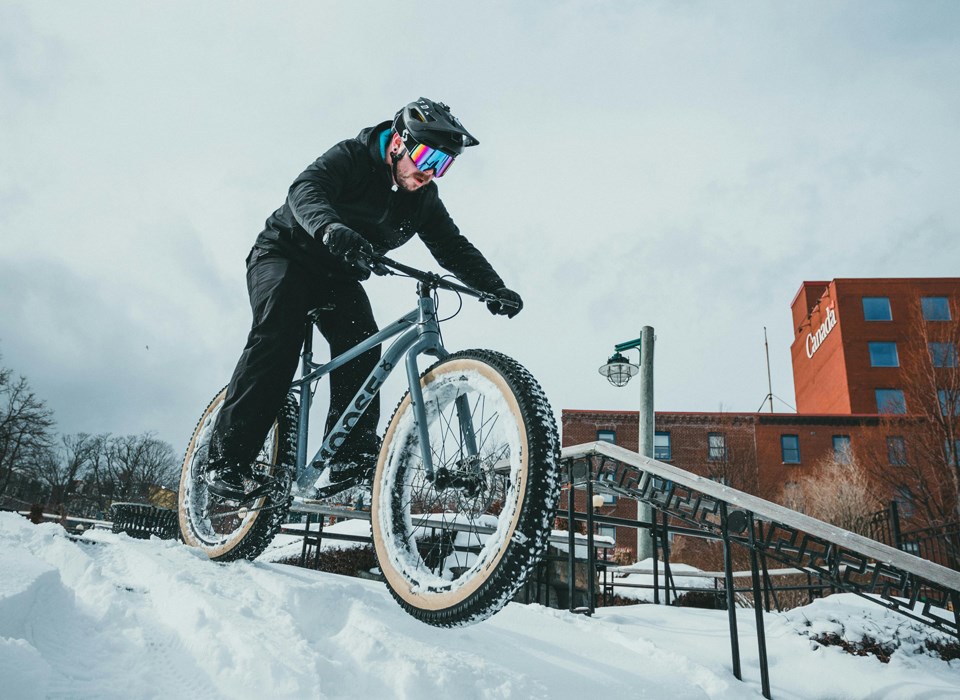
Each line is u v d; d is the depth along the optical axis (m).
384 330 2.69
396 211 2.89
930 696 2.75
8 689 1.11
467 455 2.20
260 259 2.86
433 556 2.37
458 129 2.54
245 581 2.53
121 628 1.85
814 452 28.16
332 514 3.40
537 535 1.80
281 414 3.06
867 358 30.80
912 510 17.11
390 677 1.75
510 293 2.70
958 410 16.92
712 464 26.73
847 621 3.29
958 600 2.70
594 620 3.35
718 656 3.03
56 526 2.97
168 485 64.56
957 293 30.34
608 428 29.59
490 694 1.80
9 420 41.31
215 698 1.51
